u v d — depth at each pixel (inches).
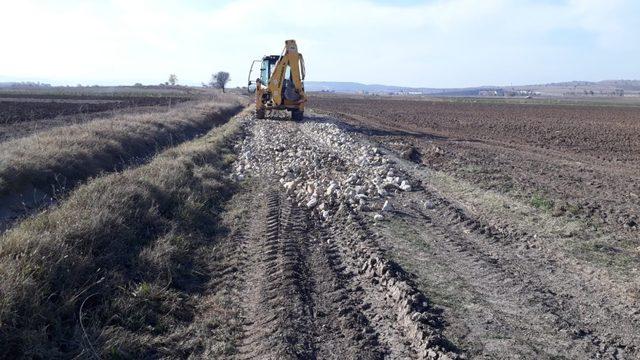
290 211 447.8
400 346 221.5
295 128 1178.6
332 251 347.9
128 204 381.1
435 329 230.2
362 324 240.8
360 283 291.1
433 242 360.2
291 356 211.3
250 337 233.6
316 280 295.9
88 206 355.6
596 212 442.3
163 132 908.6
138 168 525.0
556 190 543.2
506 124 1659.7
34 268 248.5
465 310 252.2
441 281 288.2
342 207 443.5
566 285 287.0
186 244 345.1
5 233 314.0
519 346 219.0
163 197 430.0
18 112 1400.1
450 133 1295.5
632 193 543.2
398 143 960.3
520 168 698.8
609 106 3582.7
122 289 266.1
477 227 396.2
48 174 482.6
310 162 681.0
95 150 598.9
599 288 282.4
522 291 275.6
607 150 992.2
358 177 584.7
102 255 298.8
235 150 828.0
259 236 377.4
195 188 490.9
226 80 5787.4
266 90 1365.7
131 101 2255.2
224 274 308.0
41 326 219.8
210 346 226.2
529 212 438.6
